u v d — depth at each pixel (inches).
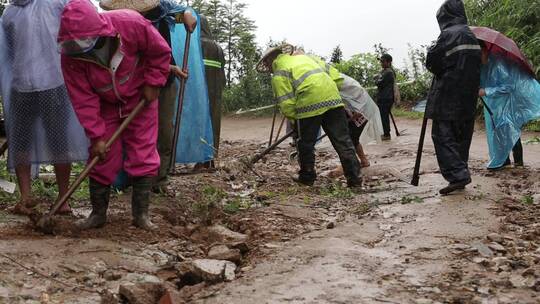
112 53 171.2
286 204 240.8
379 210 231.5
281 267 156.3
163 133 246.5
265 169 356.5
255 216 218.5
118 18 173.3
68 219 199.2
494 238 182.4
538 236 188.1
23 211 201.3
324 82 283.0
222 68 337.1
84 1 166.6
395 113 697.6
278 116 822.5
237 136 628.7
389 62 510.3
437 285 143.3
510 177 299.4
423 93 776.9
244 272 156.1
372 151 433.4
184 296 140.3
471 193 252.7
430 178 300.7
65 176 204.5
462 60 249.9
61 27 165.5
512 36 619.8
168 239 185.3
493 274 151.6
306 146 288.7
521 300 133.7
